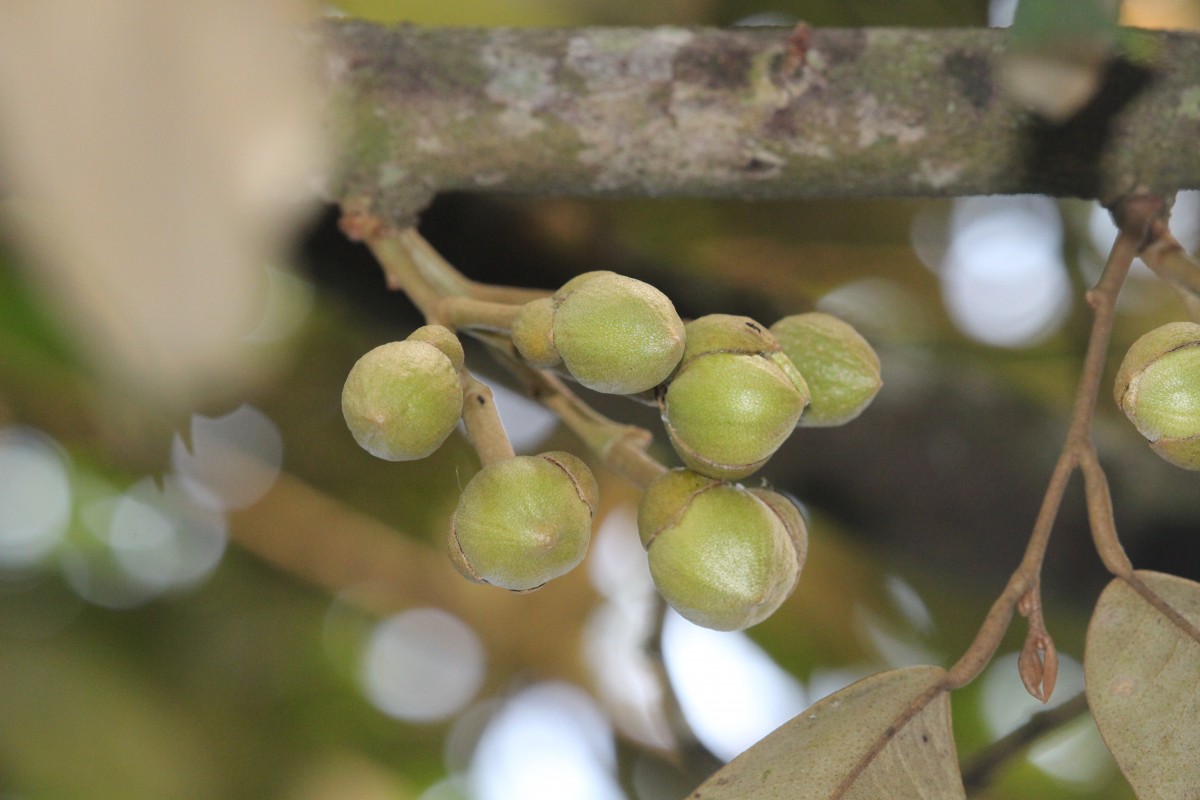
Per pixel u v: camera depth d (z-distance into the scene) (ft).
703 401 1.50
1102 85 1.57
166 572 2.07
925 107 1.59
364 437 1.47
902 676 1.50
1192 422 1.47
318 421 2.12
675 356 1.48
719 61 1.59
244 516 2.10
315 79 1.57
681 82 1.59
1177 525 1.83
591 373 1.48
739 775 1.48
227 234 0.82
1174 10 1.93
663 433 1.83
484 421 1.52
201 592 2.08
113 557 1.99
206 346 0.81
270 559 2.12
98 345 0.83
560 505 1.48
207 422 2.05
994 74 1.59
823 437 1.85
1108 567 1.51
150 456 1.84
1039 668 1.49
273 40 0.85
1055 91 1.47
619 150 1.60
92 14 0.81
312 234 1.75
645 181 1.61
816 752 1.49
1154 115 1.58
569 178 1.61
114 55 0.81
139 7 0.82
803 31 1.59
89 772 1.96
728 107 1.59
